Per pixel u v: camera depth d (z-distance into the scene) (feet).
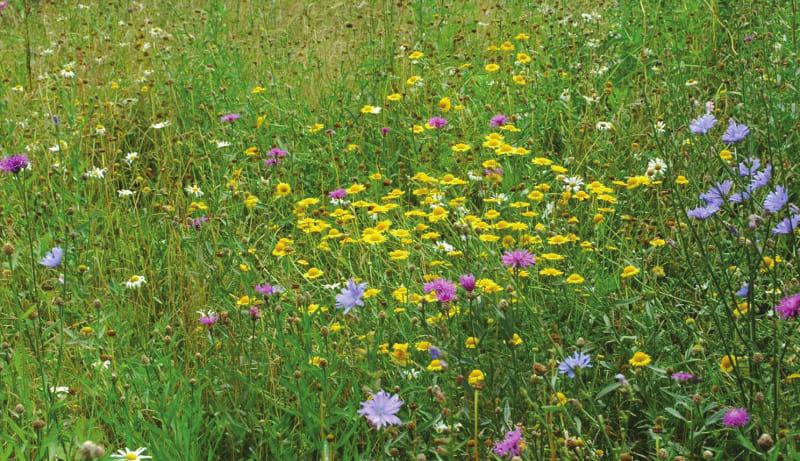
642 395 8.64
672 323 10.31
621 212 13.70
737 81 16.20
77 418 9.54
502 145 13.98
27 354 10.90
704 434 8.61
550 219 12.99
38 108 19.51
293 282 12.37
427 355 9.80
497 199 13.51
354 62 21.09
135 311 11.97
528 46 20.81
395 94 17.60
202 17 25.22
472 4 24.18
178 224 13.92
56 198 15.28
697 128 9.86
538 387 8.54
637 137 15.48
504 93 18.02
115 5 27.27
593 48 19.61
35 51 23.54
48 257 10.82
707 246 11.34
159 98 19.76
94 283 13.21
